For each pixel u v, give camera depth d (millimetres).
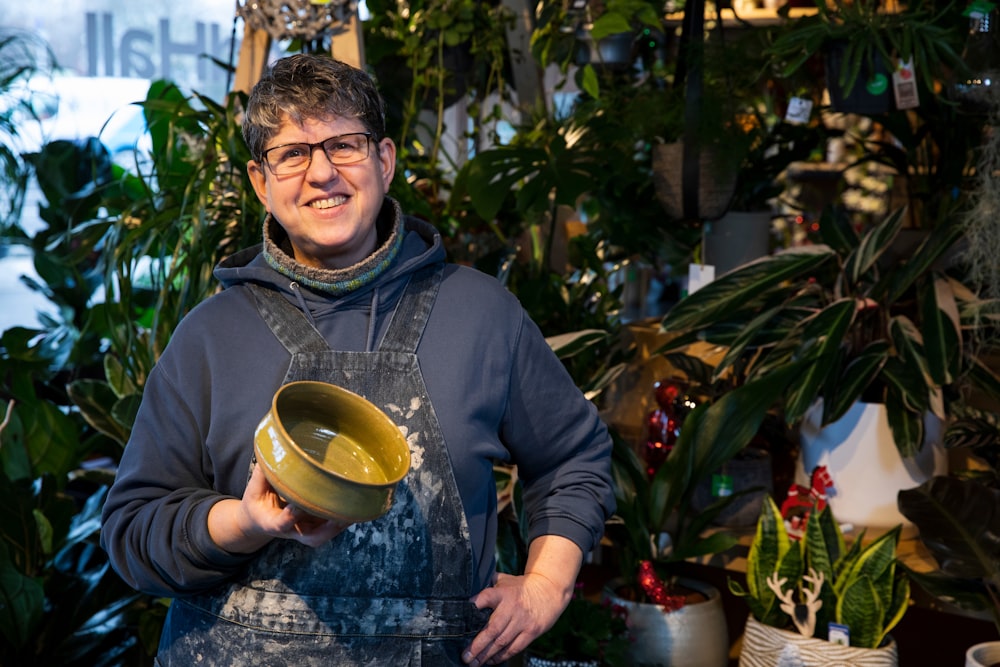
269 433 1088
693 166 2330
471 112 3061
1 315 3889
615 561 2664
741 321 2324
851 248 2383
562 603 1364
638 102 2646
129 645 2410
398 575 1292
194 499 1255
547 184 2463
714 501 2287
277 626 1277
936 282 2191
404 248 1406
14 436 2545
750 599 2100
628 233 2789
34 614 2201
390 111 3008
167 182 2338
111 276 2203
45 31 3480
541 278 2715
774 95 2781
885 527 2195
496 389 1364
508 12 2975
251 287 1385
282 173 1293
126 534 1285
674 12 2807
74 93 3520
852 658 1938
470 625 1323
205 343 1336
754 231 2709
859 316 2248
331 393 1211
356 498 1060
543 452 1479
